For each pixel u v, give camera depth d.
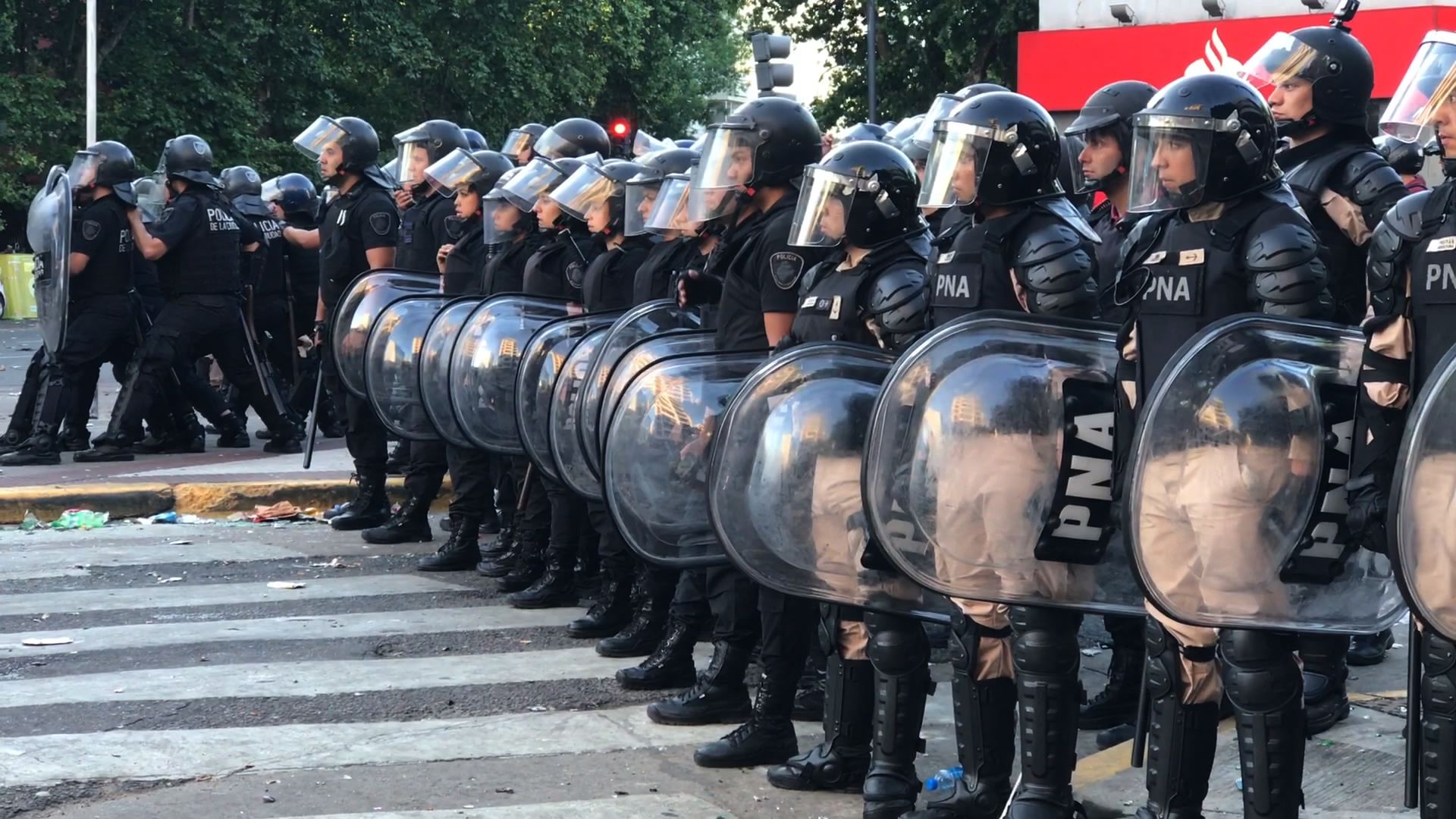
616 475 4.96
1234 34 15.74
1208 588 3.27
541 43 35.34
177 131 29.42
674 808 4.28
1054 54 17.08
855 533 4.04
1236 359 3.25
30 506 8.83
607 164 6.49
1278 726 3.35
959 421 3.57
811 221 4.24
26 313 29.92
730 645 5.08
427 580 7.33
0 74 27.59
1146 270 3.54
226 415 11.16
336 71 32.78
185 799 4.34
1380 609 3.44
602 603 6.27
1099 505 3.59
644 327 5.73
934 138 3.88
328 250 8.40
